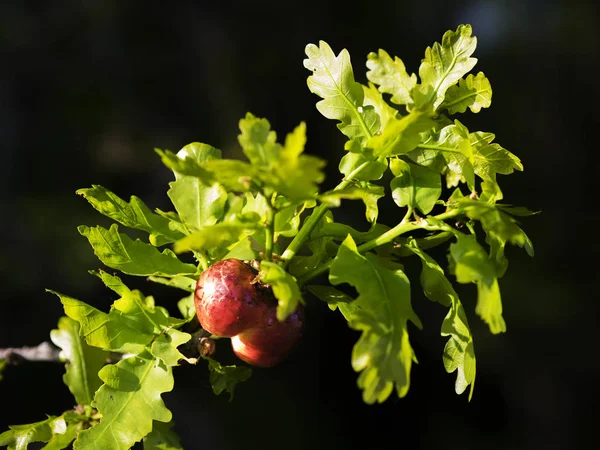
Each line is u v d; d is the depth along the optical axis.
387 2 1.60
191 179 0.58
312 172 0.51
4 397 1.20
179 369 0.80
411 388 1.33
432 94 0.56
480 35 1.60
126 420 0.56
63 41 1.59
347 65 0.56
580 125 1.50
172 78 1.59
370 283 0.53
